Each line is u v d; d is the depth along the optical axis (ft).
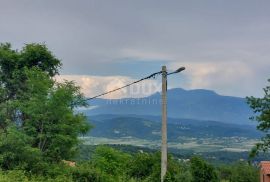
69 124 100.68
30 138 91.97
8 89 131.75
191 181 134.51
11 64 131.13
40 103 95.20
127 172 133.59
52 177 88.69
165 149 63.77
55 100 95.76
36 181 79.77
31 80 97.71
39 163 89.30
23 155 88.84
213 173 147.64
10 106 110.01
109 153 110.63
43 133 96.48
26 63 131.95
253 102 91.04
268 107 90.68
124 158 115.24
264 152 90.38
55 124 96.53
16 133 91.25
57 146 97.04
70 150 105.50
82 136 108.06
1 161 86.22
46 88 96.12
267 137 90.27
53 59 136.46
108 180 99.35
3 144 87.45
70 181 85.56
